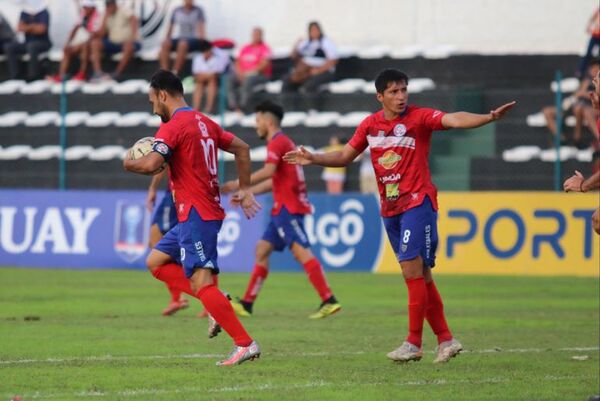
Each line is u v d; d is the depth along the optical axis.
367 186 74.00
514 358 34.09
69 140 85.06
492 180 73.25
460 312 47.88
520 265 65.38
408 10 91.50
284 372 30.77
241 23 94.25
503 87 85.88
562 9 87.94
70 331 40.16
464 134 78.56
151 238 44.97
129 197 71.62
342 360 33.25
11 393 27.05
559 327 42.59
